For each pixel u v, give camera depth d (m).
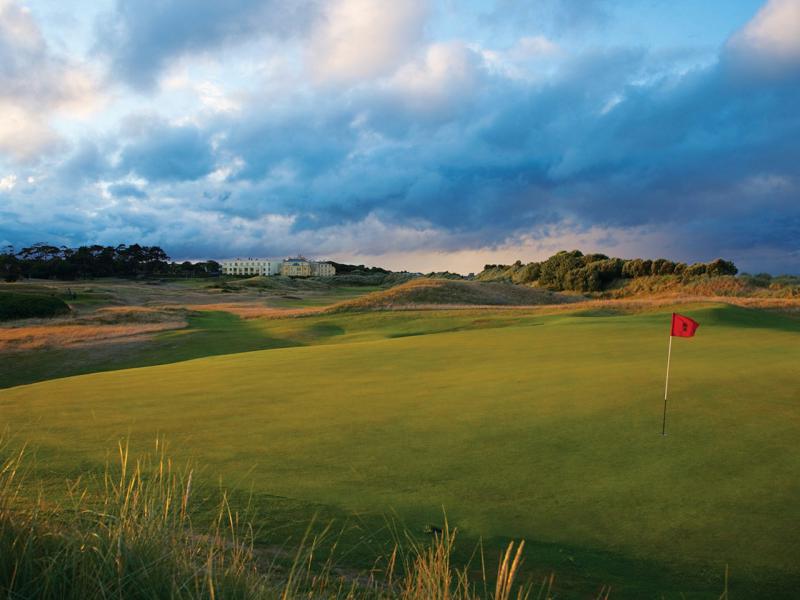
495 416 11.38
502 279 157.38
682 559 6.04
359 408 12.43
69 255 158.25
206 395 14.41
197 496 7.25
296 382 16.11
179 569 3.13
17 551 2.88
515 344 23.42
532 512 7.11
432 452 9.30
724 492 7.62
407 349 23.42
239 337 42.03
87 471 8.10
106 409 12.77
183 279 170.62
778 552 6.13
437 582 3.97
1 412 12.59
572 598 5.30
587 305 49.81
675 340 22.81
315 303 95.00
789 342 21.47
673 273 110.00
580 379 14.72
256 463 8.77
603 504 7.31
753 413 11.17
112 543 3.02
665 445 9.48
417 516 6.94
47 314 57.03
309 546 5.96
